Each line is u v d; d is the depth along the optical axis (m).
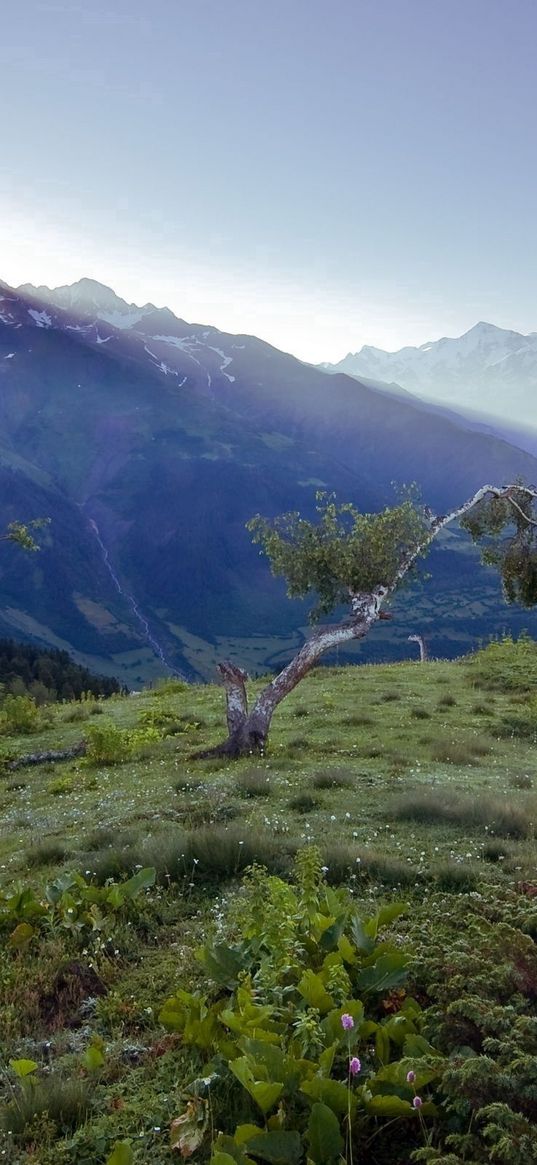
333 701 27.47
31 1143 4.89
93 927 7.97
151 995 6.71
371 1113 4.56
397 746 19.97
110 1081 5.51
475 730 22.47
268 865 9.68
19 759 22.75
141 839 11.46
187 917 8.55
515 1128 4.05
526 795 14.20
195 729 25.16
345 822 12.23
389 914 7.04
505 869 9.58
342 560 21.05
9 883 10.09
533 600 26.36
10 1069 5.71
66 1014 6.59
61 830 13.65
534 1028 4.73
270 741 21.17
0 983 6.98
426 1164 4.25
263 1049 4.80
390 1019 5.44
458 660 39.78
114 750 21.41
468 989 5.40
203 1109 4.85
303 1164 4.25
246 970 6.17
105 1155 4.70
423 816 12.23
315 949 6.33
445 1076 4.46
